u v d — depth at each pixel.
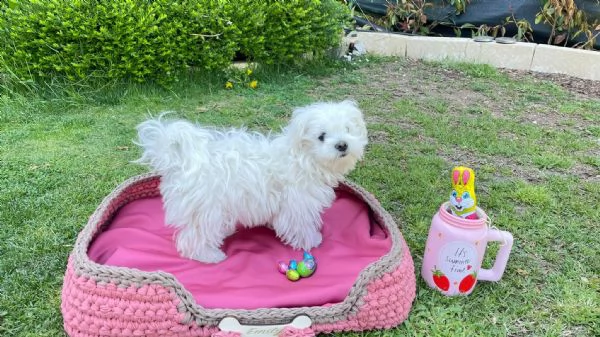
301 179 0.86
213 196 0.82
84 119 1.46
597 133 1.46
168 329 0.73
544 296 0.84
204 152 0.82
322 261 0.89
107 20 1.54
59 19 1.51
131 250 0.86
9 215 1.01
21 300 0.80
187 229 0.85
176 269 0.85
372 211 0.99
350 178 1.19
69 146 1.31
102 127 1.42
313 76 1.91
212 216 0.83
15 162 1.21
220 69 1.78
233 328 0.73
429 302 0.82
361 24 2.38
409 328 0.78
